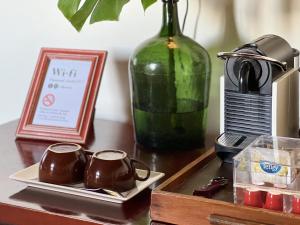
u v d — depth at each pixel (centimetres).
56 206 112
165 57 139
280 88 122
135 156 139
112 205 113
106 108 172
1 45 183
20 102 186
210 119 159
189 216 103
